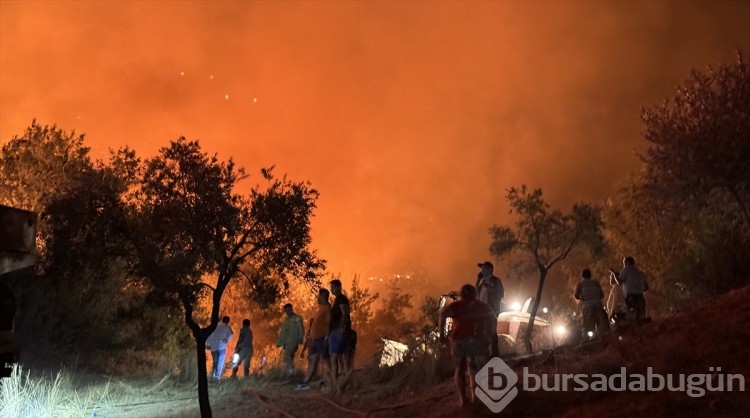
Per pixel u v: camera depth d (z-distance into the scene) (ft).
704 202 52.65
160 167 32.50
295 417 33.91
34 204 54.75
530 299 52.65
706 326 29.94
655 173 54.80
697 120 50.55
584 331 42.09
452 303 29.09
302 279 33.55
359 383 39.63
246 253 32.96
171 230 31.40
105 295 54.80
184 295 32.22
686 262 48.60
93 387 43.16
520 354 39.58
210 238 31.94
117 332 56.39
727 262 45.50
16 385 35.45
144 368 52.60
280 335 50.11
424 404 31.04
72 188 41.09
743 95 49.70
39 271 51.93
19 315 50.11
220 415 36.42
